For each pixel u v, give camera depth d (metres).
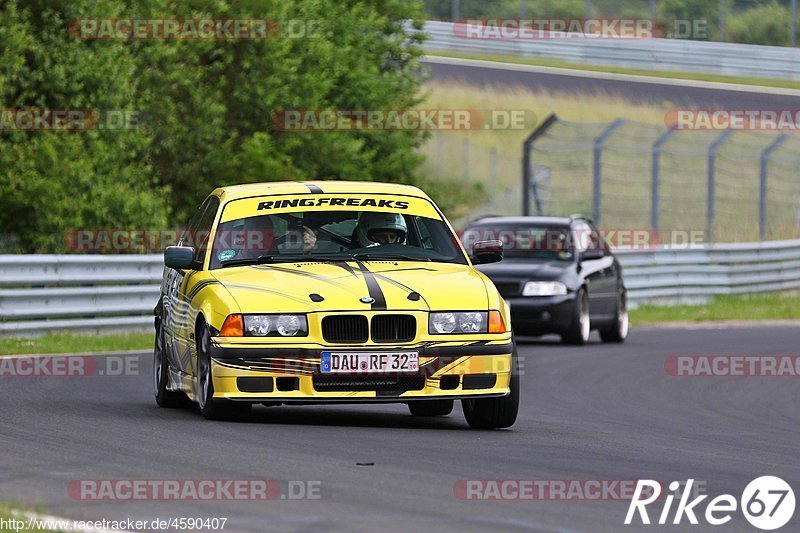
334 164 105.38
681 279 93.06
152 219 84.25
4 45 81.56
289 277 31.58
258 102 100.75
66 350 54.91
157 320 37.78
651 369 52.62
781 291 102.75
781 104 149.38
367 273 31.83
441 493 22.61
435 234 34.41
